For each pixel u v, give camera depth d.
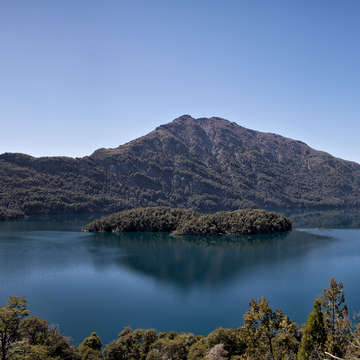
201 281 139.75
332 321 51.16
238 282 137.25
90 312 107.19
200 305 112.50
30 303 115.19
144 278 145.12
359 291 119.88
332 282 52.66
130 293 125.38
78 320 101.06
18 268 160.88
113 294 124.44
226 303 114.00
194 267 163.25
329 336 46.50
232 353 63.41
